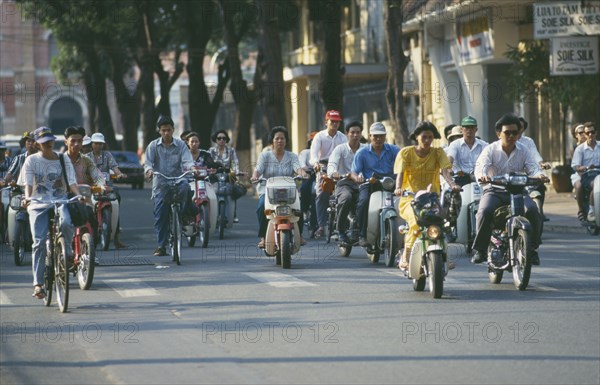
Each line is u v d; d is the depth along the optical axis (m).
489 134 88.19
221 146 55.19
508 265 31.88
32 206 30.44
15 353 23.69
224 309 28.84
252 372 21.12
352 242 40.03
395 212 37.62
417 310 27.94
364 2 114.50
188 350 23.42
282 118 89.19
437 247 30.05
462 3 78.62
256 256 42.94
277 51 88.81
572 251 42.41
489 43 81.69
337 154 41.34
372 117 116.00
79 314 28.69
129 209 76.31
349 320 26.69
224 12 106.25
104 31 124.19
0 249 48.28
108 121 145.00
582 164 51.62
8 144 135.50
